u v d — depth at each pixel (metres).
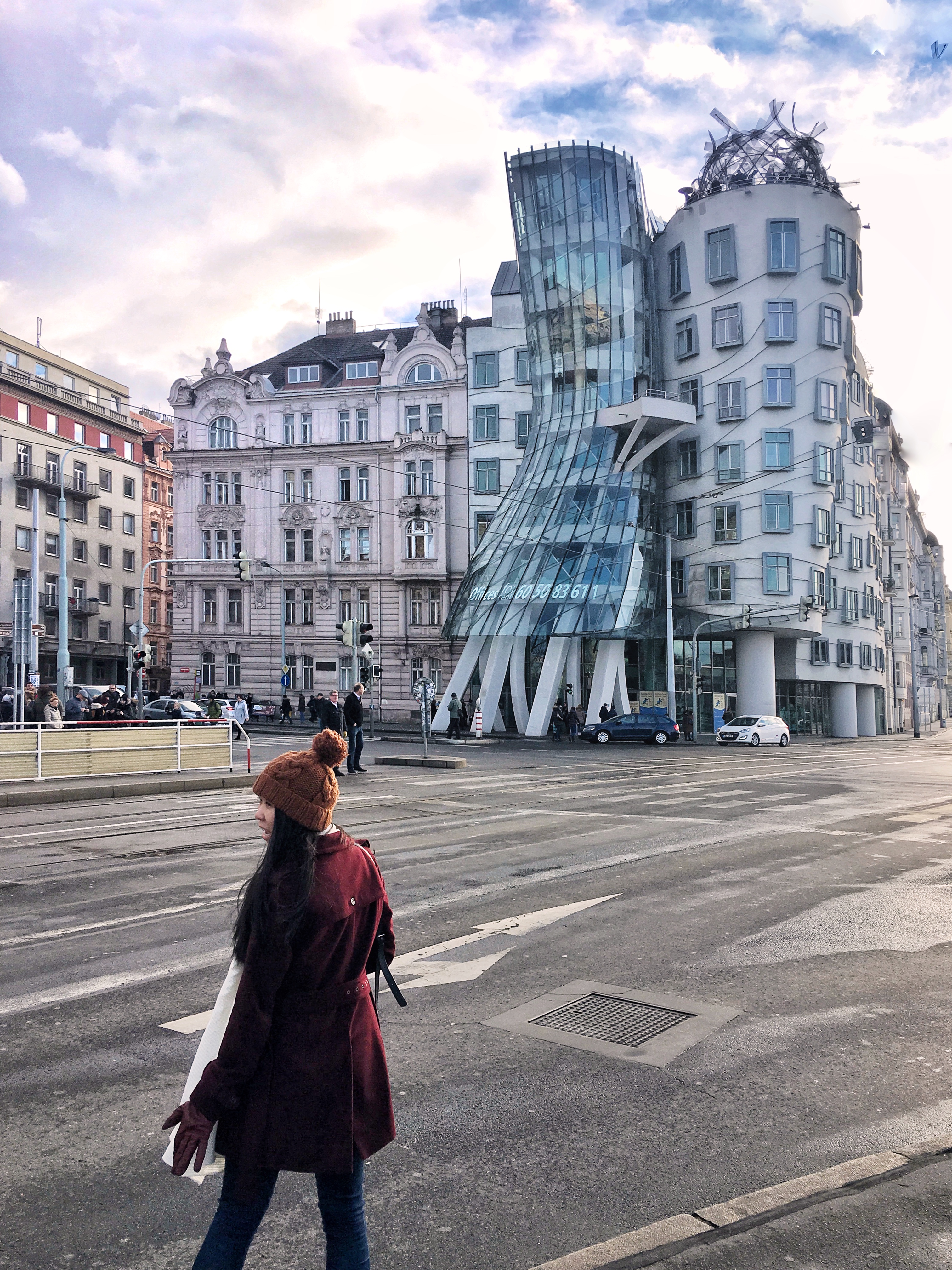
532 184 48.94
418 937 7.12
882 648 62.94
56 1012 5.49
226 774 19.52
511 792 17.59
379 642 56.19
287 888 2.45
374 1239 3.21
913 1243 3.10
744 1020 5.34
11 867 9.97
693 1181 3.60
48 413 63.00
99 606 67.12
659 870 9.77
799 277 47.84
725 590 47.47
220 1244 2.43
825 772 23.45
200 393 59.50
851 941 6.98
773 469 47.12
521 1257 3.11
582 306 47.97
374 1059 2.63
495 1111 4.20
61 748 17.67
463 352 56.19
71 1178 3.63
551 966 6.38
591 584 42.25
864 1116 4.13
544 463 47.72
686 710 48.22
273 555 58.06
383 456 56.69
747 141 49.50
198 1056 2.52
